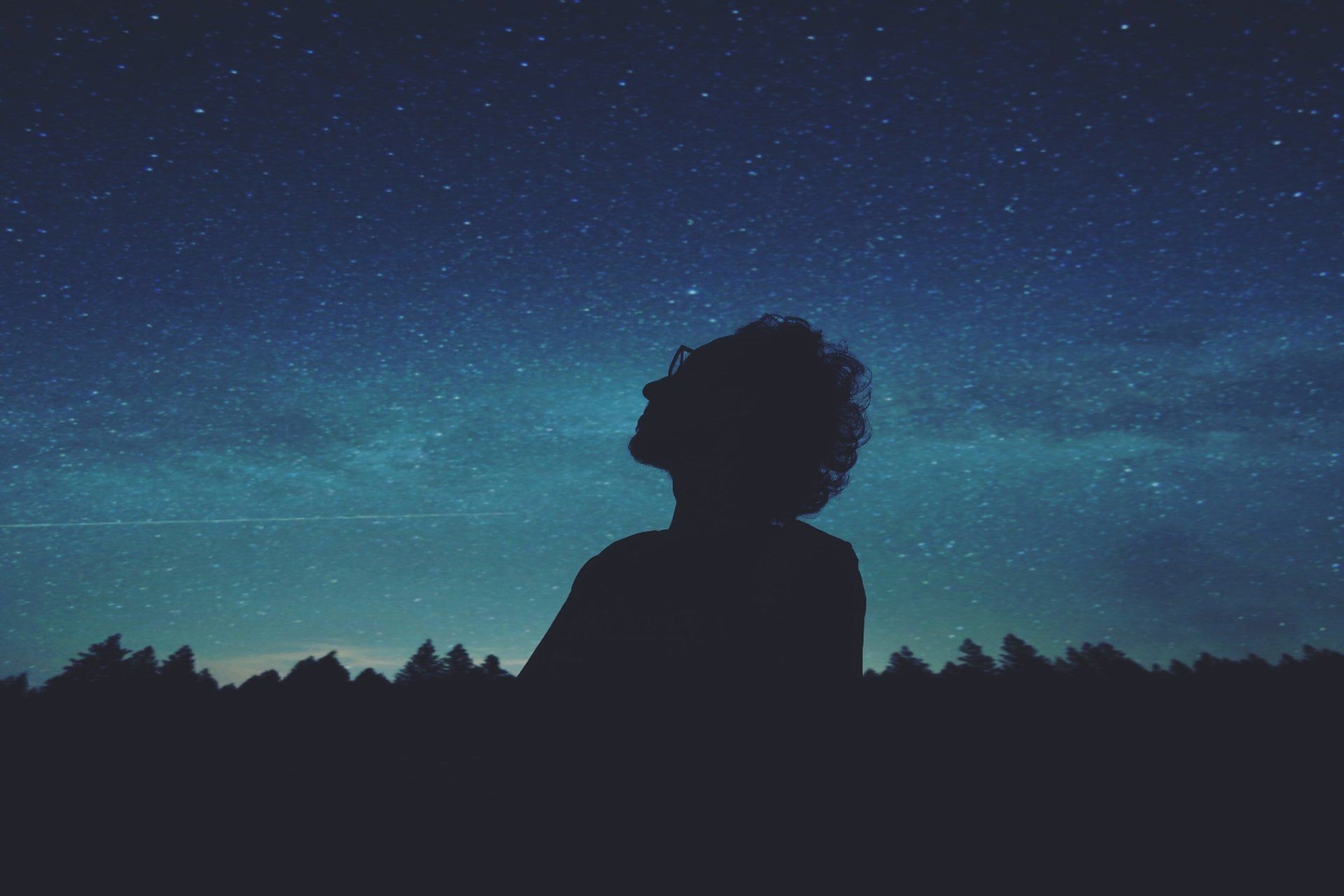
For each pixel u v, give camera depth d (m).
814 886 0.45
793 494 0.69
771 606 0.55
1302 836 3.87
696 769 0.50
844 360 0.80
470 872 0.46
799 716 0.51
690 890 0.46
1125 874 3.02
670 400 0.73
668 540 0.65
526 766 0.54
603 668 0.57
